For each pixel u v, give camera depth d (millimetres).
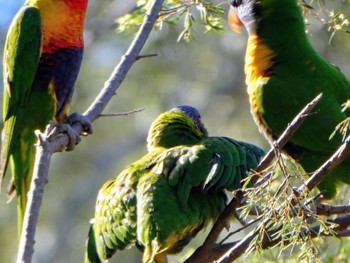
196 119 10523
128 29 11695
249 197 8078
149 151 9812
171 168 8641
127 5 22312
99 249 8805
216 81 22141
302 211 7852
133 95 22812
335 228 9078
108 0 22547
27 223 6910
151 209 8312
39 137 7582
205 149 8742
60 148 8695
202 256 8477
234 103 21938
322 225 7875
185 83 22203
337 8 16281
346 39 18922
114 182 9117
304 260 7844
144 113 22672
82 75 22562
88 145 24500
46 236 24188
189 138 9703
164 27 20938
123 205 8664
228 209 8367
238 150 8844
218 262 8102
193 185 8469
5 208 22594
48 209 24234
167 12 10555
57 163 24406
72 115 9312
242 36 21844
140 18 11125
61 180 24328
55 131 8648
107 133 24484
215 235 8414
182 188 8453
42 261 23938
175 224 8227
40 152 7516
